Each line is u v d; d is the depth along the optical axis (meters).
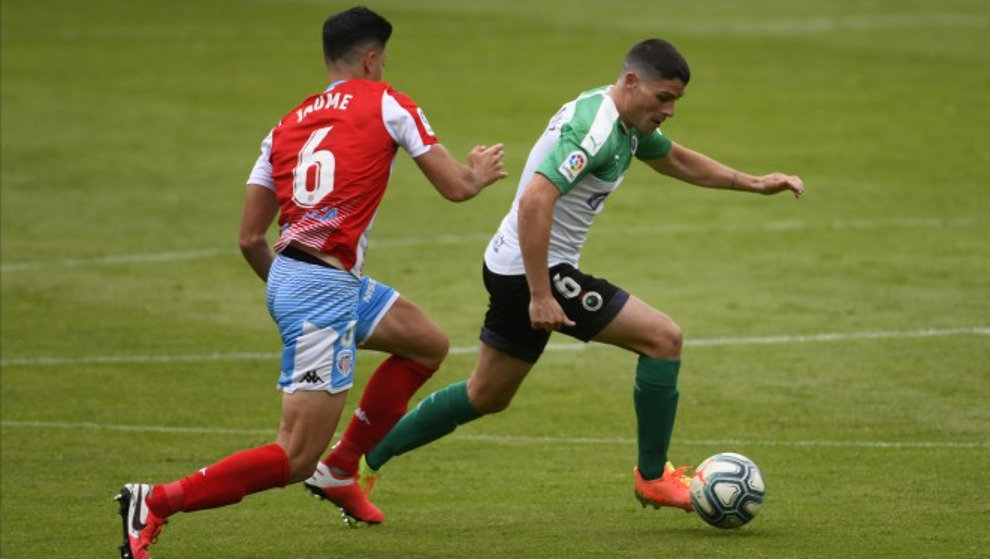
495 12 105.31
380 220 51.41
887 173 57.41
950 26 97.50
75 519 22.95
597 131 20.61
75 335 37.75
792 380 32.56
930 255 45.03
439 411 22.61
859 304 39.47
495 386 22.45
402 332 21.92
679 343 21.53
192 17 102.75
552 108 70.94
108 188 56.00
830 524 21.59
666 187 56.09
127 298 41.66
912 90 74.88
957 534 20.69
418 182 57.62
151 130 66.38
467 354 35.69
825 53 86.62
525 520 22.45
